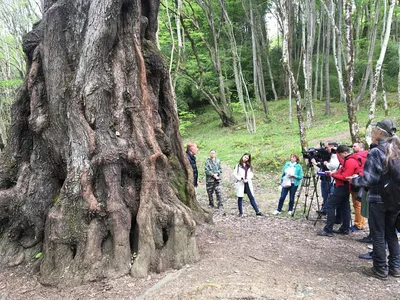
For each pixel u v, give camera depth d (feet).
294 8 98.22
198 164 53.93
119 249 13.79
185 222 14.70
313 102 89.66
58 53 15.84
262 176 45.09
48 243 13.99
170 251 14.29
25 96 16.98
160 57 18.80
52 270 13.60
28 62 17.67
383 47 38.24
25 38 17.02
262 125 80.43
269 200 34.09
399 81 67.62
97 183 14.66
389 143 13.10
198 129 96.48
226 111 88.63
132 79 16.16
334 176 20.16
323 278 13.53
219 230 19.70
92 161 14.47
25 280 13.84
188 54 91.25
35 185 15.81
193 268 13.87
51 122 15.81
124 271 13.53
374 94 39.04
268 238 19.26
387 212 13.58
